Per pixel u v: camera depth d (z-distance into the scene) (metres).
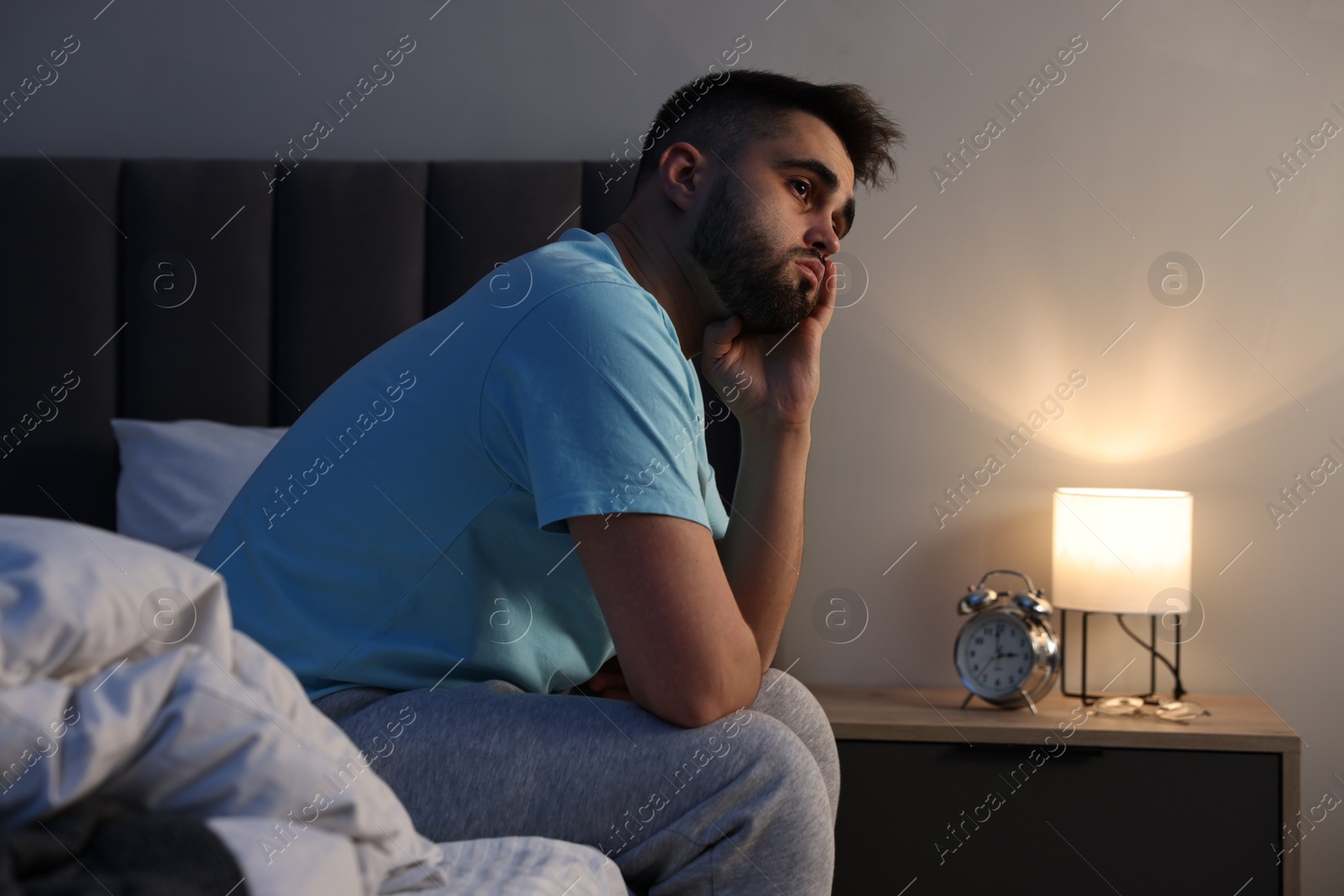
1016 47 2.33
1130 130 2.32
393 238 2.25
